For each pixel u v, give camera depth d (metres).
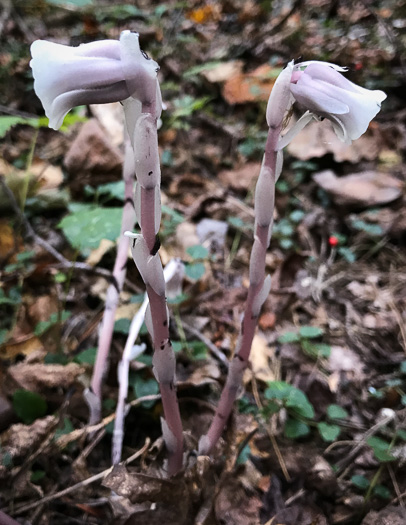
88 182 0.21
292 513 0.12
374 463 0.13
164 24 0.34
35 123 0.16
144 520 0.11
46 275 0.17
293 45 0.31
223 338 0.17
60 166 0.22
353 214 0.21
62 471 0.13
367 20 0.33
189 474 0.11
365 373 0.16
